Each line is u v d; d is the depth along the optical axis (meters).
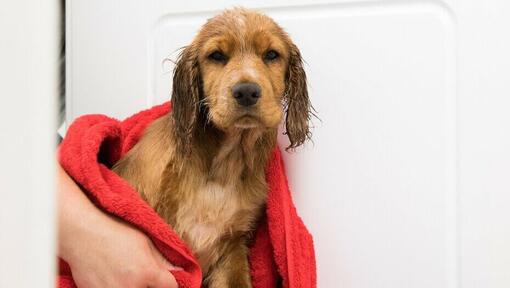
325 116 1.22
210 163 1.19
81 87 1.35
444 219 1.15
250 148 1.20
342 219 1.22
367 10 1.19
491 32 1.11
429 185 1.16
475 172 1.13
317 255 1.23
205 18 1.28
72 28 1.35
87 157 1.04
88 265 0.95
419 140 1.17
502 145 1.11
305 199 1.24
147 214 1.01
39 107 0.25
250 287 1.22
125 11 1.32
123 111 1.34
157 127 1.22
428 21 1.15
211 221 1.17
